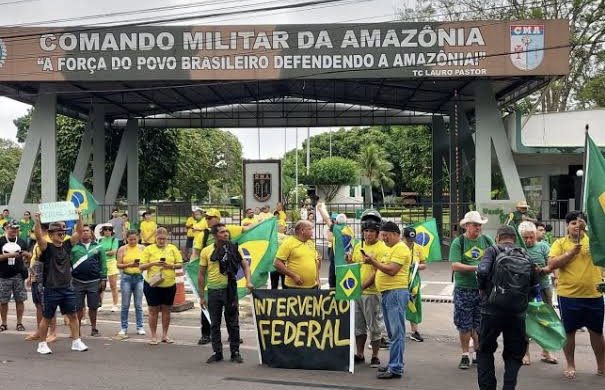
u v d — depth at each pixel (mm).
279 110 31969
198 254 10078
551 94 37094
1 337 10453
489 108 22234
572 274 7812
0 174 60812
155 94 26375
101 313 13055
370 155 73375
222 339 10273
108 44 20219
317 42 20078
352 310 8016
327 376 7770
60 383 7402
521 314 6438
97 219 27625
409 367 8336
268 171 26750
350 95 28844
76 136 35844
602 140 23844
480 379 6641
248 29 20141
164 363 8508
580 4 34906
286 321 8242
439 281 18156
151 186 37781
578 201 27422
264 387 7230
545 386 7398
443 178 32375
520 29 19859
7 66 20297
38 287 10047
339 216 11250
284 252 8438
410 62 20000
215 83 21422
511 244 6746
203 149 53000
